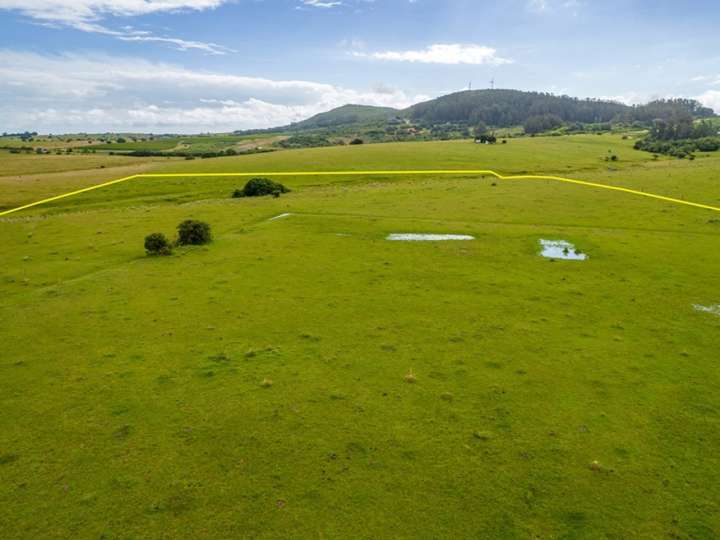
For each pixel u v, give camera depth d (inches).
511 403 721.0
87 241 1701.5
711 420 681.0
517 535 490.6
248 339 927.7
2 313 1054.4
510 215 2063.2
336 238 1705.2
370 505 525.3
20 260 1477.6
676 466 590.2
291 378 785.6
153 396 734.5
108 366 825.5
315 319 1022.4
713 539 488.4
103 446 621.9
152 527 496.1
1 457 601.6
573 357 864.3
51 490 546.9
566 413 697.0
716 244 1605.6
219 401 720.3
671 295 1170.6
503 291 1198.3
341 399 727.1
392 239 1697.8
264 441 629.9
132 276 1302.9
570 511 521.7
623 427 665.6
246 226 1902.1
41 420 677.3
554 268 1379.2
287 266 1386.6
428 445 624.4
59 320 1016.9
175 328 976.9
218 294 1164.5
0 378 789.2
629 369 823.7
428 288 1216.8
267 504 525.7
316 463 589.6
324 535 486.6
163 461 593.0
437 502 530.9
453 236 1736.0
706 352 885.2
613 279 1288.1
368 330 970.7
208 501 530.3
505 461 596.1
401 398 730.8
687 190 2615.7
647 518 513.3
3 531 490.9
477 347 900.6
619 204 2273.6
